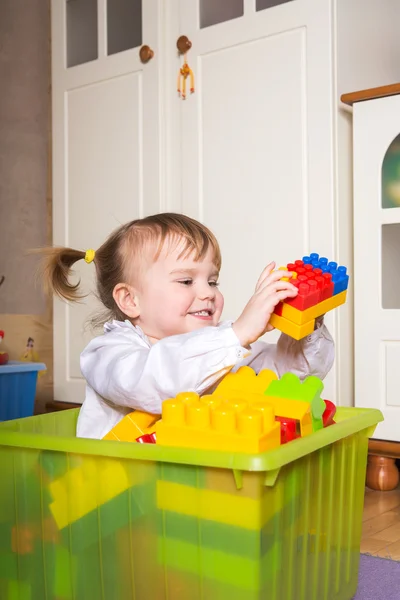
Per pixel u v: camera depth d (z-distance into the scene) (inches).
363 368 62.0
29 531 30.8
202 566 26.4
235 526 25.7
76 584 29.6
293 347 40.4
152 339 40.4
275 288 31.4
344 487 33.7
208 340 31.6
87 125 83.4
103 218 82.1
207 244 39.9
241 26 69.6
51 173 89.6
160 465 27.0
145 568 27.7
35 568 30.7
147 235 39.8
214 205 72.5
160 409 32.5
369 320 61.8
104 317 46.8
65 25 85.1
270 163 68.1
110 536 28.5
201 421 26.4
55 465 29.8
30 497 30.7
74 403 84.7
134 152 78.9
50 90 89.7
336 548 33.0
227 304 71.4
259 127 68.8
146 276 39.6
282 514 27.3
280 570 27.3
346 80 65.7
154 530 27.4
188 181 74.6
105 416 37.5
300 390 31.5
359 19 67.9
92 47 83.4
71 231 85.4
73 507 29.4
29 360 86.4
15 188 87.0
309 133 65.2
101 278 43.7
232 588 25.9
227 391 32.1
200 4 73.5
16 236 86.9
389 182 61.2
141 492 27.6
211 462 25.1
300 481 28.8
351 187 66.7
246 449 25.3
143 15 76.9
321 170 64.6
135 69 78.3
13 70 87.6
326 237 64.4
